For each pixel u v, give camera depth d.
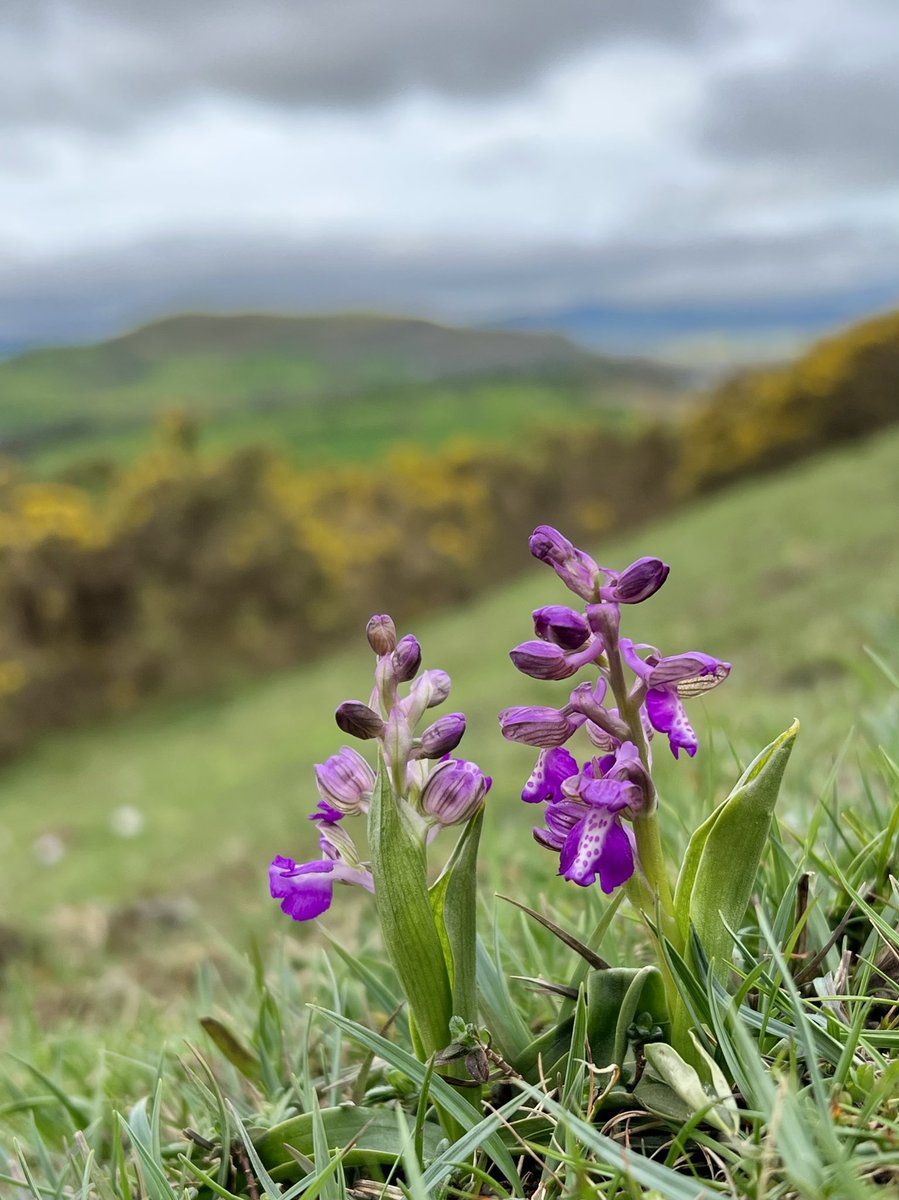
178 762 18.97
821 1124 1.25
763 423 36.06
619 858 1.46
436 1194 1.50
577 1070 1.60
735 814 1.50
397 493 33.12
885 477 24.30
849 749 3.77
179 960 5.24
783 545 20.64
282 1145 1.66
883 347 34.88
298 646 26.38
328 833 1.65
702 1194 1.27
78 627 24.00
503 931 2.61
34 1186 1.75
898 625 4.12
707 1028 1.55
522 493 36.09
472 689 15.84
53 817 16.61
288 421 108.81
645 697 1.55
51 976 6.75
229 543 25.52
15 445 89.56
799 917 1.90
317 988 2.72
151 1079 2.60
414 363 198.75
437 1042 1.55
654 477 37.72
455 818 1.53
